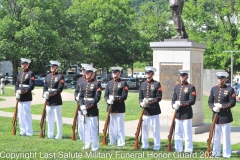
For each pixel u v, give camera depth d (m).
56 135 14.49
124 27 58.00
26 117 14.73
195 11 50.31
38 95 34.41
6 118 19.50
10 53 48.06
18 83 14.73
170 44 16.02
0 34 48.56
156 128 12.75
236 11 49.22
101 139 14.48
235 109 27.22
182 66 15.93
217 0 50.31
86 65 13.64
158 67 16.30
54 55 50.78
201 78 16.77
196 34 50.47
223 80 11.85
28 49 48.22
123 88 13.02
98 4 58.00
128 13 61.31
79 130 13.98
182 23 16.56
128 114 23.48
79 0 61.25
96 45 56.56
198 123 16.48
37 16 49.34
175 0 16.36
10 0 50.69
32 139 13.70
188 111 12.34
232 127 18.06
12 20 49.47
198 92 16.56
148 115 12.73
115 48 57.78
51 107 14.33
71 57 53.72
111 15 57.00
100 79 54.09
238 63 48.88
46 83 14.43
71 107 25.75
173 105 12.34
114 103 13.04
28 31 47.22
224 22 50.66
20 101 14.72
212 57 49.19
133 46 58.09
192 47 15.85
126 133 15.89
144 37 61.72
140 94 12.99
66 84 51.91
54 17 50.88
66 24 52.62
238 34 47.97
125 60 58.75
